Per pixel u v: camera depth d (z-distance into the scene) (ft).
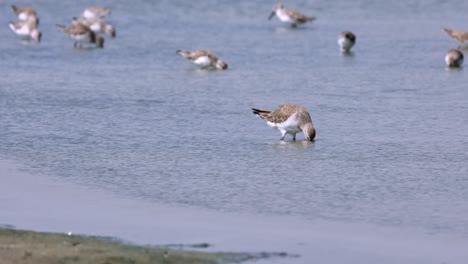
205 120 88.17
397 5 180.65
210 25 158.20
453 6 178.81
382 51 133.08
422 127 85.51
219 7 177.06
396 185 67.05
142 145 78.33
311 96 100.32
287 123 79.15
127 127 84.89
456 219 59.72
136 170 70.74
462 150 76.84
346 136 81.87
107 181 67.92
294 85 106.83
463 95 101.04
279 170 70.85
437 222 59.21
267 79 110.73
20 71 114.83
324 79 110.83
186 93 101.55
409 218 59.93
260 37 146.10
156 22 160.56
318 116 90.22
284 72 115.75
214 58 117.80
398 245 54.90
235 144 78.79
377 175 69.56
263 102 97.04
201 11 172.76
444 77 112.47
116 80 109.19
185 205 62.49
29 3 179.42
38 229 56.39
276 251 53.36
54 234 54.60
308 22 159.94
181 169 71.00
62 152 75.82
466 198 64.13
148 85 106.11
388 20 164.76
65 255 50.11
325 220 59.52
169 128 84.69
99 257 50.06
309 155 75.15
